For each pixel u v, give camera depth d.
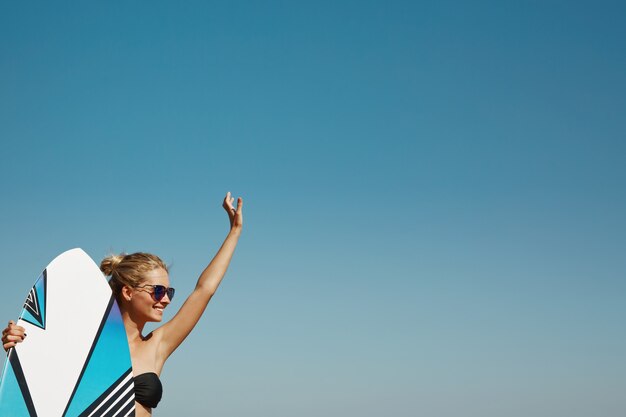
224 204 6.60
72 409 5.83
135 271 6.11
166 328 6.24
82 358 5.95
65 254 6.21
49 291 6.08
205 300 6.26
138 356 6.09
